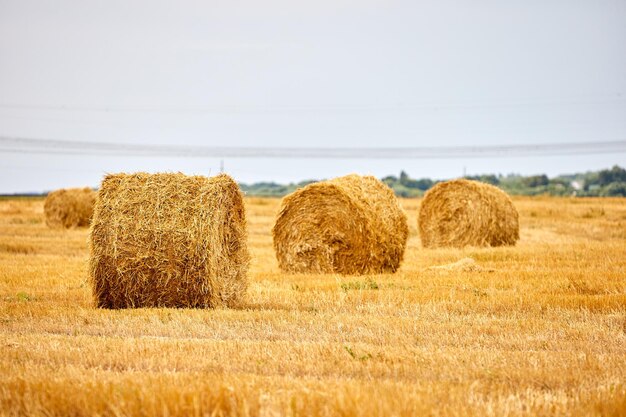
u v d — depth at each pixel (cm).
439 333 3328
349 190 6066
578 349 3038
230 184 4319
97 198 4178
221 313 3797
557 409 2077
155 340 3058
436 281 5072
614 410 2059
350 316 3728
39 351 2792
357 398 2064
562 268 5966
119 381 2289
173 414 2016
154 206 4134
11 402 2102
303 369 2595
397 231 6131
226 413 2030
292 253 6166
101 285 4112
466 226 8381
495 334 3344
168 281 4103
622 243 8388
